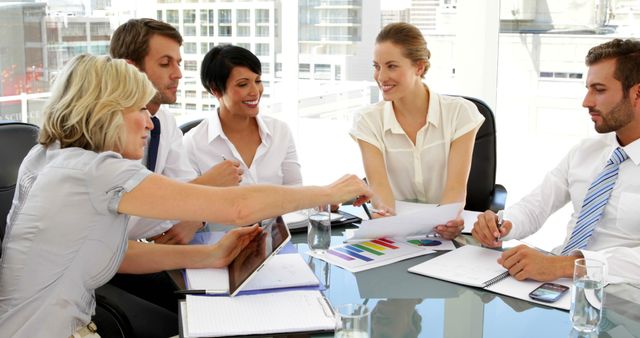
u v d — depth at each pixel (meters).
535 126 3.88
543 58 3.77
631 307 1.51
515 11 3.77
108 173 1.51
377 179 2.50
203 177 2.09
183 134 2.76
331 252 1.92
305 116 4.49
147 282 2.14
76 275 1.52
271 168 2.61
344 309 1.29
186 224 2.03
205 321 1.40
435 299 1.58
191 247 1.79
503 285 1.66
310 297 1.55
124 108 1.58
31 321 1.49
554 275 1.68
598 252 1.78
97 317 1.77
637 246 1.99
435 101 2.56
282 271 1.70
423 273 1.74
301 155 4.56
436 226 2.02
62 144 1.58
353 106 4.32
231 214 1.57
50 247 1.50
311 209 1.91
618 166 2.03
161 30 2.27
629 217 2.00
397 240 2.04
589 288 1.36
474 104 2.71
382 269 1.79
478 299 1.58
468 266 1.79
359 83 4.27
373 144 2.56
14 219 1.55
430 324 1.43
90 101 1.54
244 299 1.53
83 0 3.95
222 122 2.58
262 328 1.37
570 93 3.74
